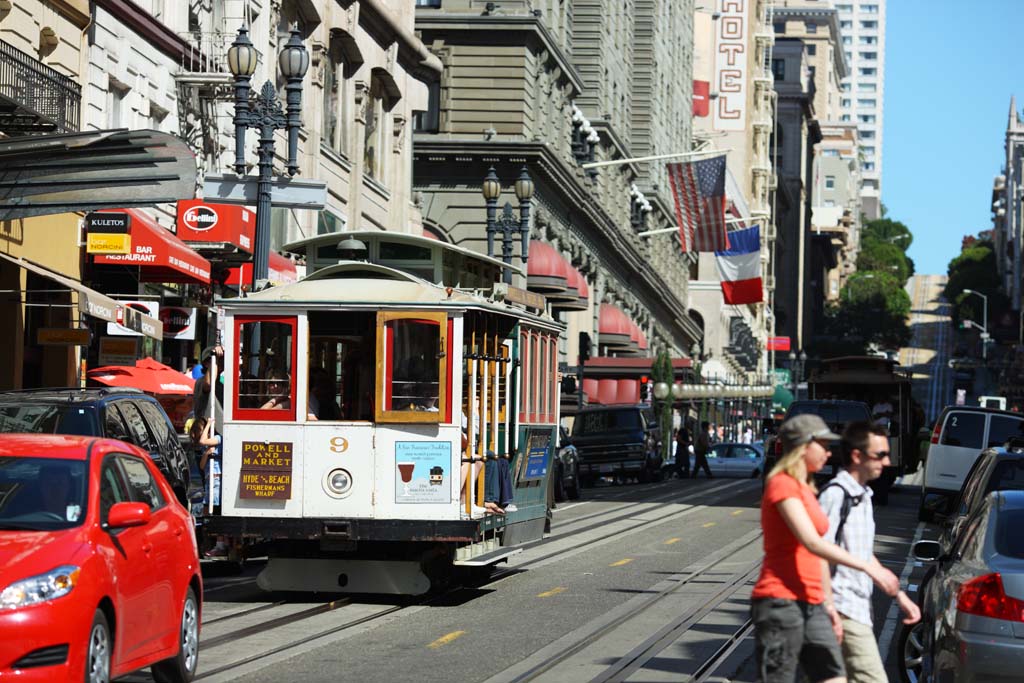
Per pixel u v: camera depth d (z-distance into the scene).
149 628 18.33
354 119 72.38
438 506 27.80
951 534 24.72
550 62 96.44
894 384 74.44
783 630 13.68
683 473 92.38
